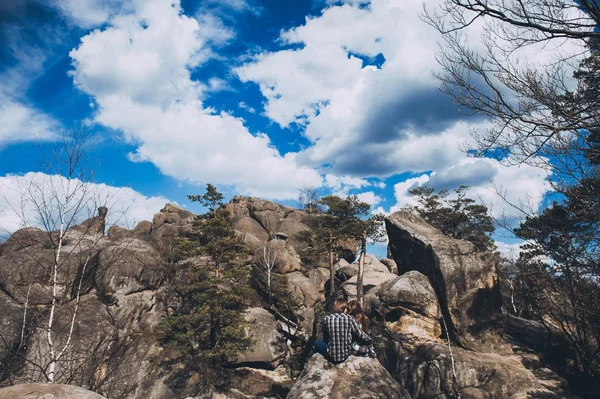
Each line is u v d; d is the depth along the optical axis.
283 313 31.70
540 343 23.11
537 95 5.82
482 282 24.53
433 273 25.31
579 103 5.97
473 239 46.84
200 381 24.53
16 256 19.95
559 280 17.53
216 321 27.19
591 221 8.98
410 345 22.41
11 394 2.59
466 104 6.27
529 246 17.09
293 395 4.42
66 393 2.73
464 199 47.88
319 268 40.59
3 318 16.52
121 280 27.22
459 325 23.27
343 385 4.42
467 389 18.53
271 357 27.77
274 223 56.00
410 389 19.98
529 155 6.28
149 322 26.98
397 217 30.47
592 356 17.48
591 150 6.09
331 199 33.31
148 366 23.78
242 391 25.56
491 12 5.39
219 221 29.19
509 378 18.70
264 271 35.66
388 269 50.84
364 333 4.85
